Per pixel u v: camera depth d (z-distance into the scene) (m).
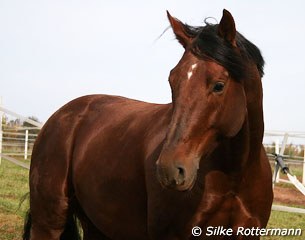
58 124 4.09
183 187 2.48
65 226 4.02
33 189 4.09
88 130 3.86
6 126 17.00
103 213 3.56
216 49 2.57
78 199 3.87
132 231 3.42
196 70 2.57
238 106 2.66
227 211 3.01
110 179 3.44
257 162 2.99
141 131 3.38
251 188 3.02
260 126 2.96
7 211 7.49
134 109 3.74
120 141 3.50
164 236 3.09
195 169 2.54
